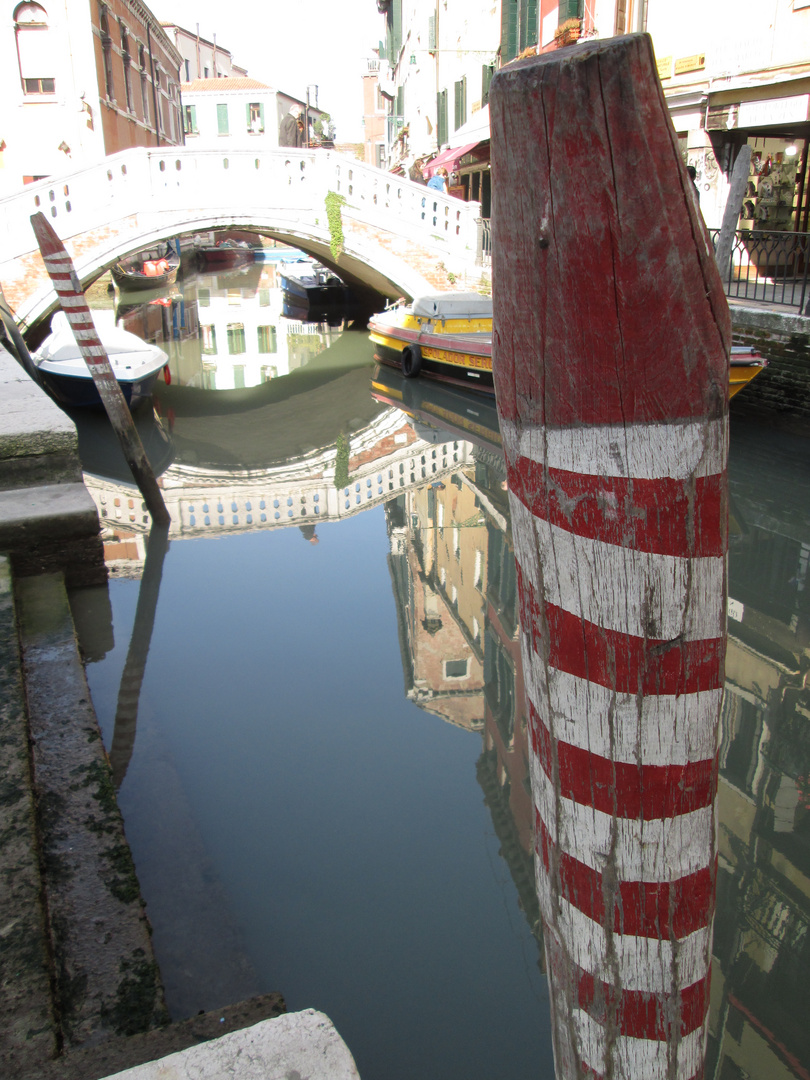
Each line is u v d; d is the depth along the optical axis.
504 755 4.54
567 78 0.78
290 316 24.14
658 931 1.10
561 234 0.84
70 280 7.38
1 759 3.31
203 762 4.48
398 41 37.97
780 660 5.62
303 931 3.28
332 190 16.25
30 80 22.16
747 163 9.58
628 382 0.87
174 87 40.66
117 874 3.01
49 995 2.27
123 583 7.08
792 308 10.35
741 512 8.03
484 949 3.20
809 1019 2.88
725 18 12.69
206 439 11.86
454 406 13.56
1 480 6.53
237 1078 1.35
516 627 6.05
